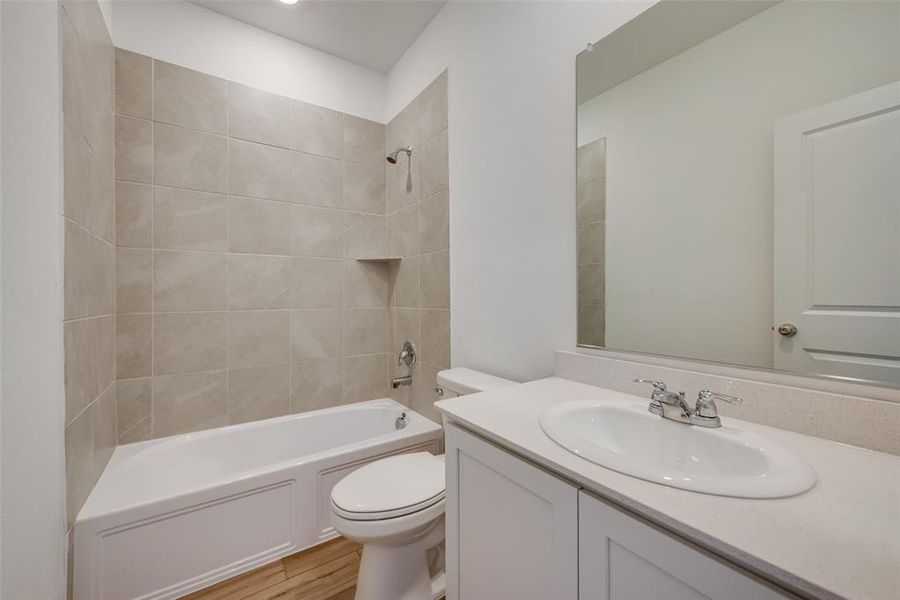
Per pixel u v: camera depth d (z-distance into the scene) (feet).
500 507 2.73
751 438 2.36
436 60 6.40
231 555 4.58
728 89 2.92
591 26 3.89
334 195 7.50
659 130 3.36
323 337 7.36
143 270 5.72
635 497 1.80
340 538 5.33
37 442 3.14
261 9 6.26
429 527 3.98
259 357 6.71
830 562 1.33
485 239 5.37
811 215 2.52
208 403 6.24
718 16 2.97
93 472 4.35
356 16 6.42
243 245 6.54
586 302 4.03
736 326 2.90
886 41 2.22
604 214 3.84
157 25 5.80
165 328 5.90
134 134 5.62
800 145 2.56
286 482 4.97
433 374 6.61
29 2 3.09
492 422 2.85
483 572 2.89
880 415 2.19
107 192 5.02
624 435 2.97
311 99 7.24
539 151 4.50
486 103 5.30
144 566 4.07
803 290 2.56
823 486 1.85
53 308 3.27
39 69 3.16
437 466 4.46
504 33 4.96
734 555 1.43
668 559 1.70
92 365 4.29
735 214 2.89
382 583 3.82
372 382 7.94
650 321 3.47
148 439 5.76
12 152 2.93
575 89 4.07
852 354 2.37
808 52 2.51
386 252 8.08
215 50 6.29
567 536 2.20
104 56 4.90
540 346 4.56
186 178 6.03
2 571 2.82
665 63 3.31
